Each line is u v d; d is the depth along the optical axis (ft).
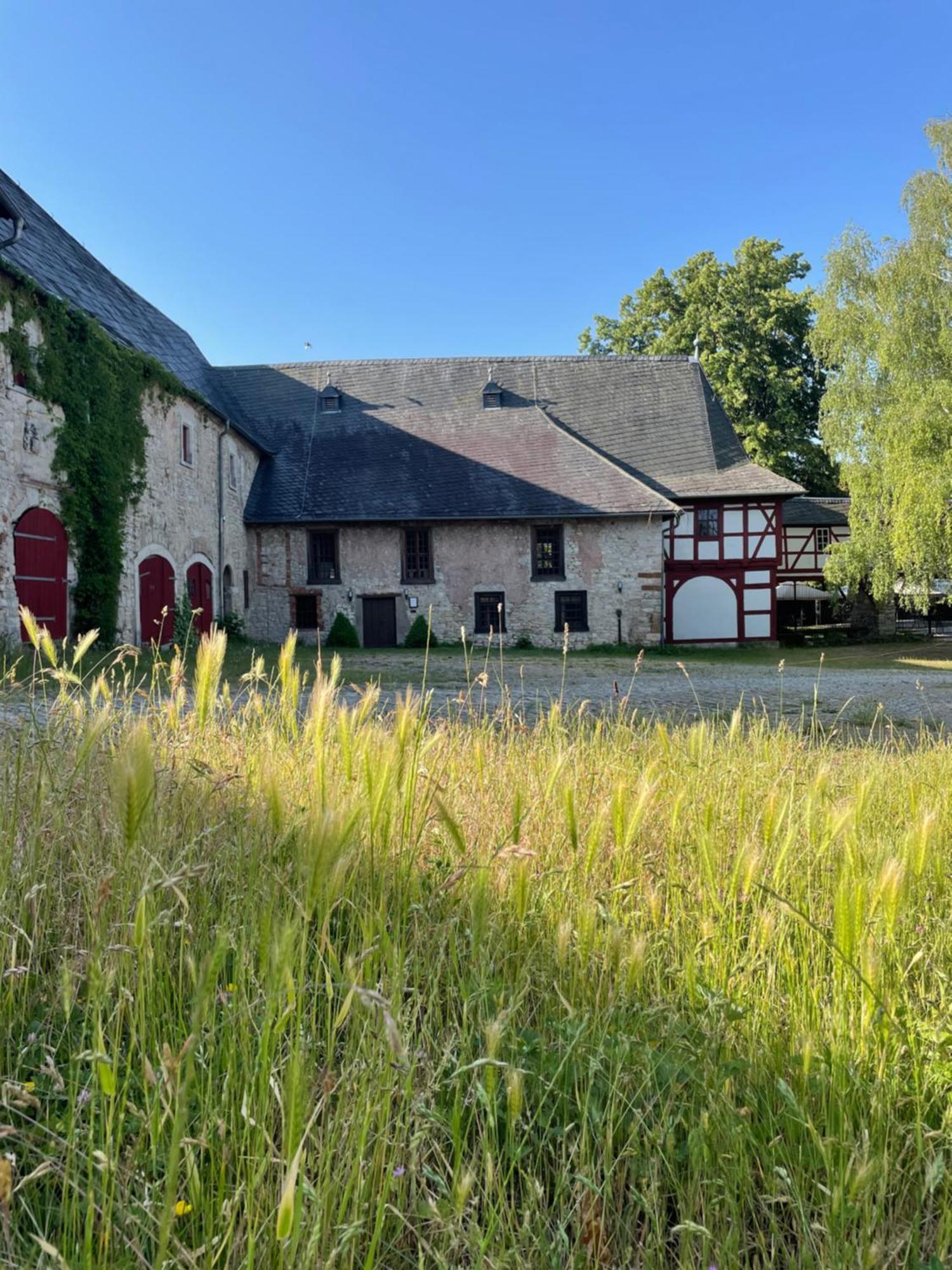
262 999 5.48
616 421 99.40
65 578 51.08
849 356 87.15
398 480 90.58
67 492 50.98
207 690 8.88
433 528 88.12
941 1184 5.01
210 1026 5.39
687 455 96.43
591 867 7.34
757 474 92.94
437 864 7.88
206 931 6.40
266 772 7.93
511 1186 4.90
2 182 56.90
